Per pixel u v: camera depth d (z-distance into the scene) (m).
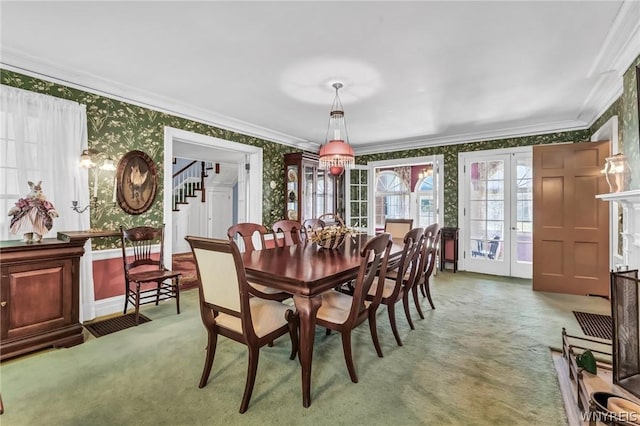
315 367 2.14
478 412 1.67
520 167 4.85
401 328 2.83
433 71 2.79
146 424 1.58
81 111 2.91
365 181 6.36
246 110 3.95
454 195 5.43
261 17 2.02
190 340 2.55
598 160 3.71
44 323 2.30
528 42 2.30
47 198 2.69
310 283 1.78
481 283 4.46
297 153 5.21
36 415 1.63
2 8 1.92
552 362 2.19
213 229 7.48
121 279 3.29
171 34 2.23
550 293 3.92
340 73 2.85
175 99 3.55
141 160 3.42
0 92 2.46
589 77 2.90
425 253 3.03
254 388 1.89
